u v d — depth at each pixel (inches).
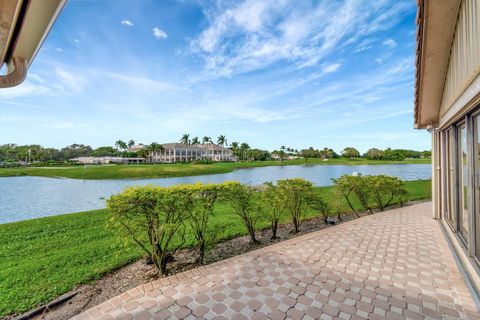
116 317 93.7
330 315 93.0
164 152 2935.5
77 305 106.5
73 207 515.2
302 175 1337.4
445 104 165.8
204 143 3454.7
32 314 99.3
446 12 117.8
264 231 210.2
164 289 113.0
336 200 263.6
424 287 111.8
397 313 93.5
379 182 269.9
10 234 204.5
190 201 141.5
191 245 172.4
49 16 54.7
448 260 140.2
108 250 165.9
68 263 145.3
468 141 128.6
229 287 113.7
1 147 2935.5
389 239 176.6
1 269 138.6
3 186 901.2
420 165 2321.6
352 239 177.0
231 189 163.2
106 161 2824.8
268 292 109.2
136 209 123.6
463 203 158.6
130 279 128.7
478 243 124.9
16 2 47.4
